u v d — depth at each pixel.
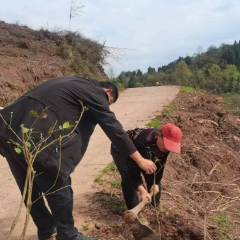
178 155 7.51
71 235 2.91
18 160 2.77
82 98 2.83
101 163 6.22
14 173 3.04
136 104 14.34
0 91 12.38
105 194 4.68
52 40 18.94
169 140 3.29
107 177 5.41
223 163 8.95
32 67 14.71
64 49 17.92
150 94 17.98
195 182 5.83
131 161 3.49
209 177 6.94
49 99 2.74
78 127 2.88
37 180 2.78
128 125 9.90
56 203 2.80
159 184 3.91
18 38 17.17
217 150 9.36
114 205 4.32
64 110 2.77
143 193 3.41
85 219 3.93
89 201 4.44
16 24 19.11
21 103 2.78
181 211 4.43
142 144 3.48
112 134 2.88
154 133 3.49
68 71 16.86
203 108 13.62
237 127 13.26
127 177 3.68
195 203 4.82
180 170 6.84
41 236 3.27
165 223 3.98
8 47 15.96
